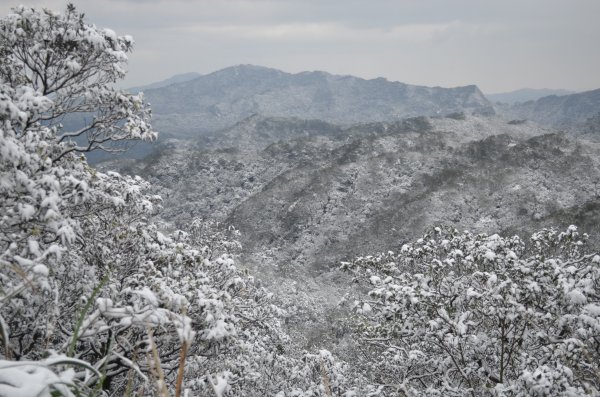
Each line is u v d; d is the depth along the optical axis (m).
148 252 9.52
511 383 8.74
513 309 7.94
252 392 13.59
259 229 155.88
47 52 7.39
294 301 51.91
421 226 128.12
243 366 10.87
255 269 67.75
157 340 7.16
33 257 5.54
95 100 7.96
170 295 6.47
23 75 7.61
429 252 11.25
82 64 7.79
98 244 8.96
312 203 156.88
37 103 6.02
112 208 8.68
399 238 127.62
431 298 9.02
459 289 9.55
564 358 7.32
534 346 9.48
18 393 1.60
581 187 137.12
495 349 9.80
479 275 8.92
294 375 13.70
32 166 5.85
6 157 5.11
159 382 1.67
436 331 8.70
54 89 7.80
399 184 161.75
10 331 6.66
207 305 7.08
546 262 8.40
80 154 8.77
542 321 8.61
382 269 11.24
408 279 11.12
